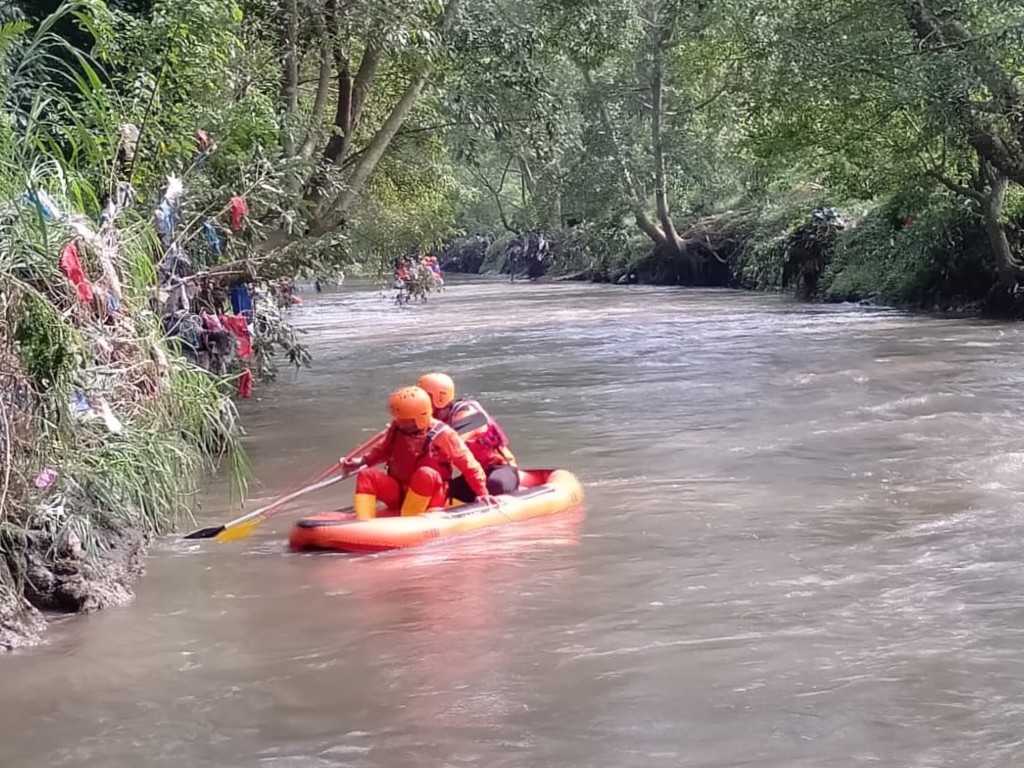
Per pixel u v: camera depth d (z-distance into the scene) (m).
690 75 32.44
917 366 14.69
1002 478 8.20
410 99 16.22
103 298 6.52
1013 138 20.44
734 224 36.97
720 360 16.25
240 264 11.23
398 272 33.38
